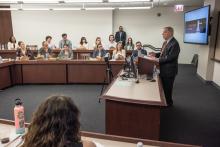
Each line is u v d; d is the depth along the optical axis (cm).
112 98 239
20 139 142
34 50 692
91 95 489
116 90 269
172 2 839
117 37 945
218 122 341
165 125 329
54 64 591
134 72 346
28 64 587
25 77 595
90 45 991
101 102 439
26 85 592
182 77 712
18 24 981
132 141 149
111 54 670
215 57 582
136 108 235
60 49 711
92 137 155
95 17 978
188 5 930
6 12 936
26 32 991
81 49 732
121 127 244
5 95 492
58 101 84
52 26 988
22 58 605
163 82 385
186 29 732
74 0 662
